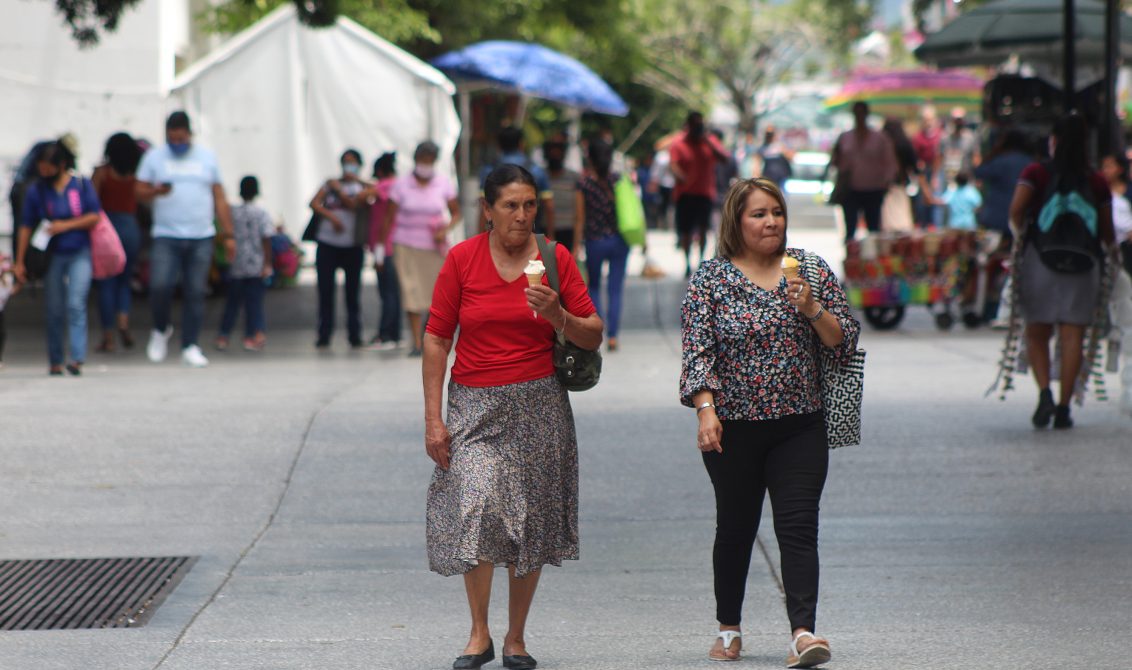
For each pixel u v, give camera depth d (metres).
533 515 13.15
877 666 13.26
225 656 13.94
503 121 78.50
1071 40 37.50
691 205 53.44
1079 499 19.89
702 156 53.12
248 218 38.78
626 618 15.12
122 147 37.91
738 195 13.17
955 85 83.31
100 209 33.31
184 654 14.02
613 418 26.52
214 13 69.19
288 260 52.78
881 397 28.59
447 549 12.98
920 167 65.38
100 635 14.68
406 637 14.55
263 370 34.31
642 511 19.77
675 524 19.08
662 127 140.62
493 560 12.95
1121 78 98.69
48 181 32.75
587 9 78.50
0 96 59.25
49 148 32.50
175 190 34.94
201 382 31.97
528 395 13.16
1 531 18.97
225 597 16.08
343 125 52.69
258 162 52.97
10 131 59.31
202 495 20.89
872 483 21.03
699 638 14.35
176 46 64.38
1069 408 24.89
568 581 16.58
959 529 18.45
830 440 13.36
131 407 28.09
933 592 15.78
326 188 38.97
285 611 15.51
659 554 17.67
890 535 18.25
